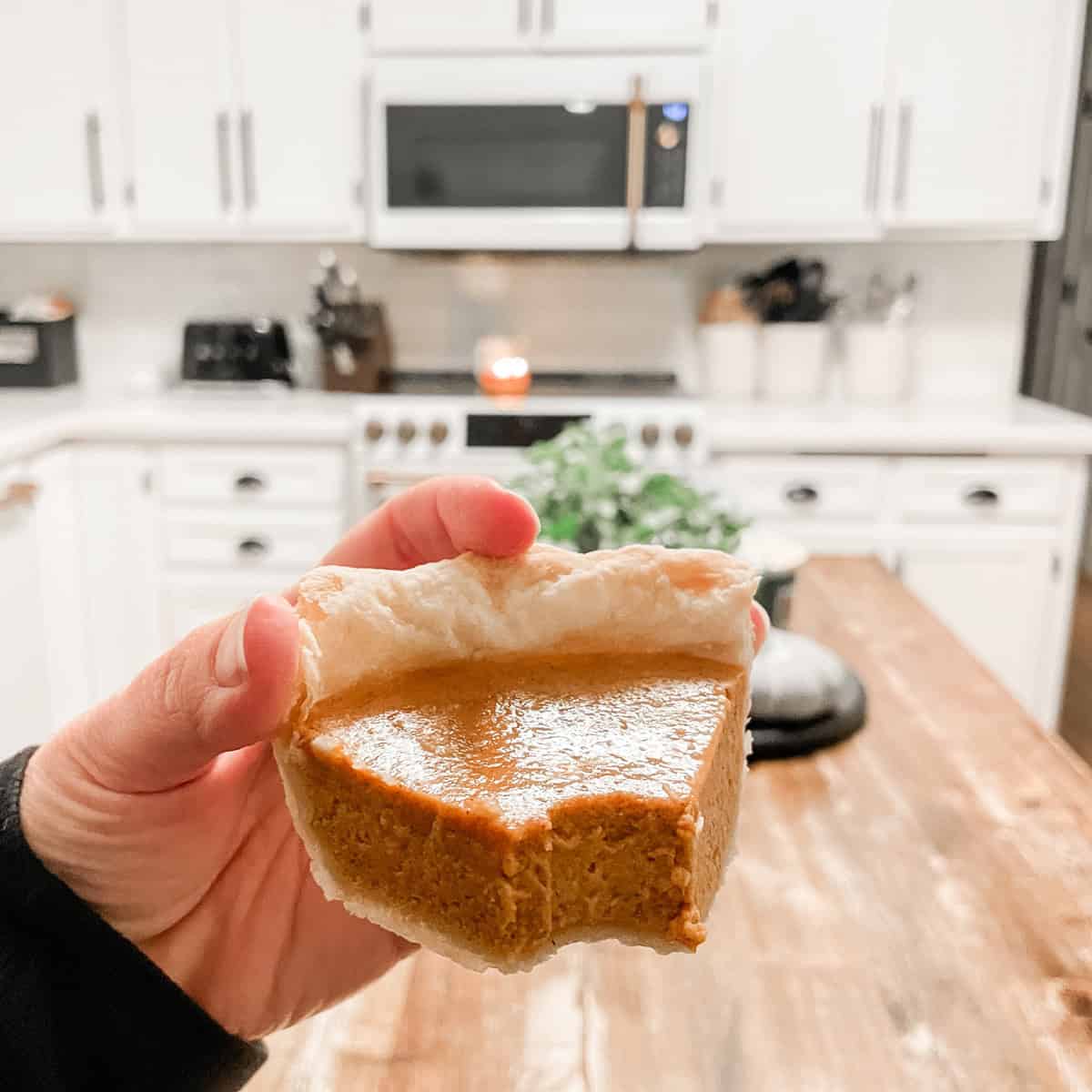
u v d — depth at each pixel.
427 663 0.50
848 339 2.93
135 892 0.58
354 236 2.70
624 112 2.56
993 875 0.86
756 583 0.51
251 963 0.65
